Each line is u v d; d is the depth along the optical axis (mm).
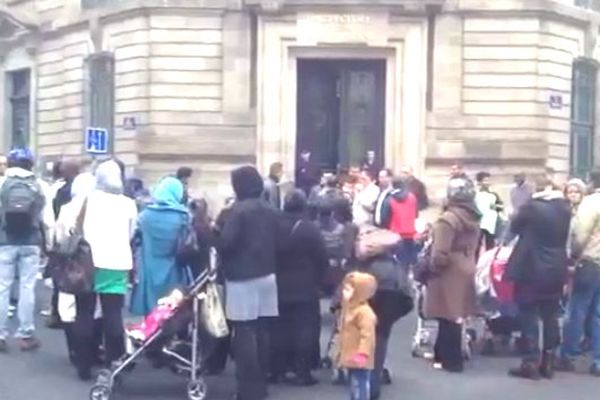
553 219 15086
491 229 22859
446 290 15594
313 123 34000
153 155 34000
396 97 33500
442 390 14734
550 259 15164
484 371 15930
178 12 33781
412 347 17469
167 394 14219
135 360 14297
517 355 17062
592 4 36312
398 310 13578
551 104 33656
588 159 36531
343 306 12852
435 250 15383
